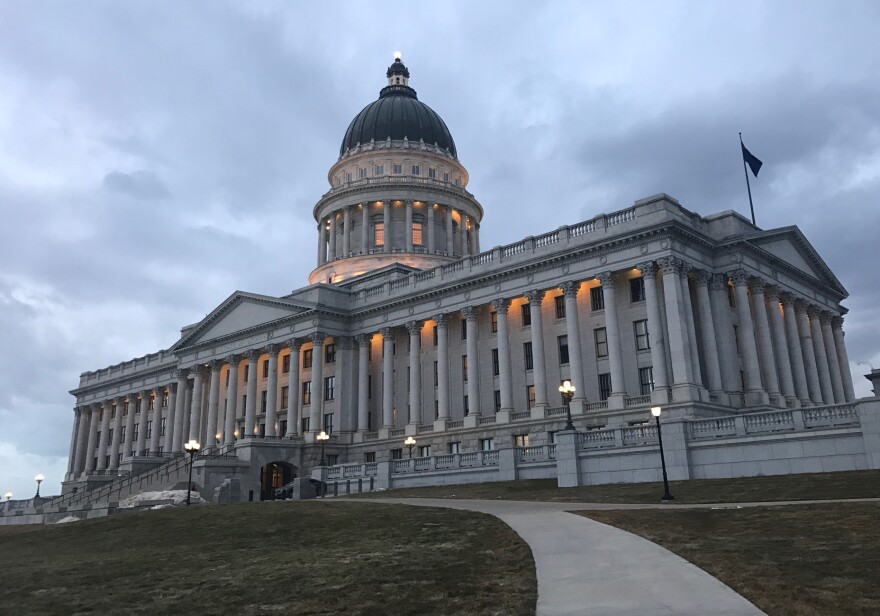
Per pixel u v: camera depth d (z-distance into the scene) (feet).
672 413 183.83
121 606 53.06
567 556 56.70
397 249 343.46
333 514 103.86
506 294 229.66
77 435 418.10
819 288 252.42
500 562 57.16
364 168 371.35
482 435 225.56
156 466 271.28
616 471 137.69
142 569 70.69
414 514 97.55
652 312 194.29
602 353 211.20
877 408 112.88
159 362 368.27
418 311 253.65
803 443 119.65
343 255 348.79
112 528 115.44
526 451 162.50
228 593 54.49
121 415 391.86
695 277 206.49
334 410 267.80
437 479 173.17
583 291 217.56
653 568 50.14
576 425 203.41
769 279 222.48
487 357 238.07
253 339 291.58
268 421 277.64
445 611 43.32
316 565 63.26
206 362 311.68
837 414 119.65
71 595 59.31
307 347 285.23
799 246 241.14
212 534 96.27
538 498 125.59
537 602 42.47
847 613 37.27
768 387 207.00
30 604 56.49
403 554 65.67
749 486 110.52
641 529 68.69
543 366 216.95
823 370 242.37
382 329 263.08
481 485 157.89
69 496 262.88
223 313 310.24
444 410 238.89
